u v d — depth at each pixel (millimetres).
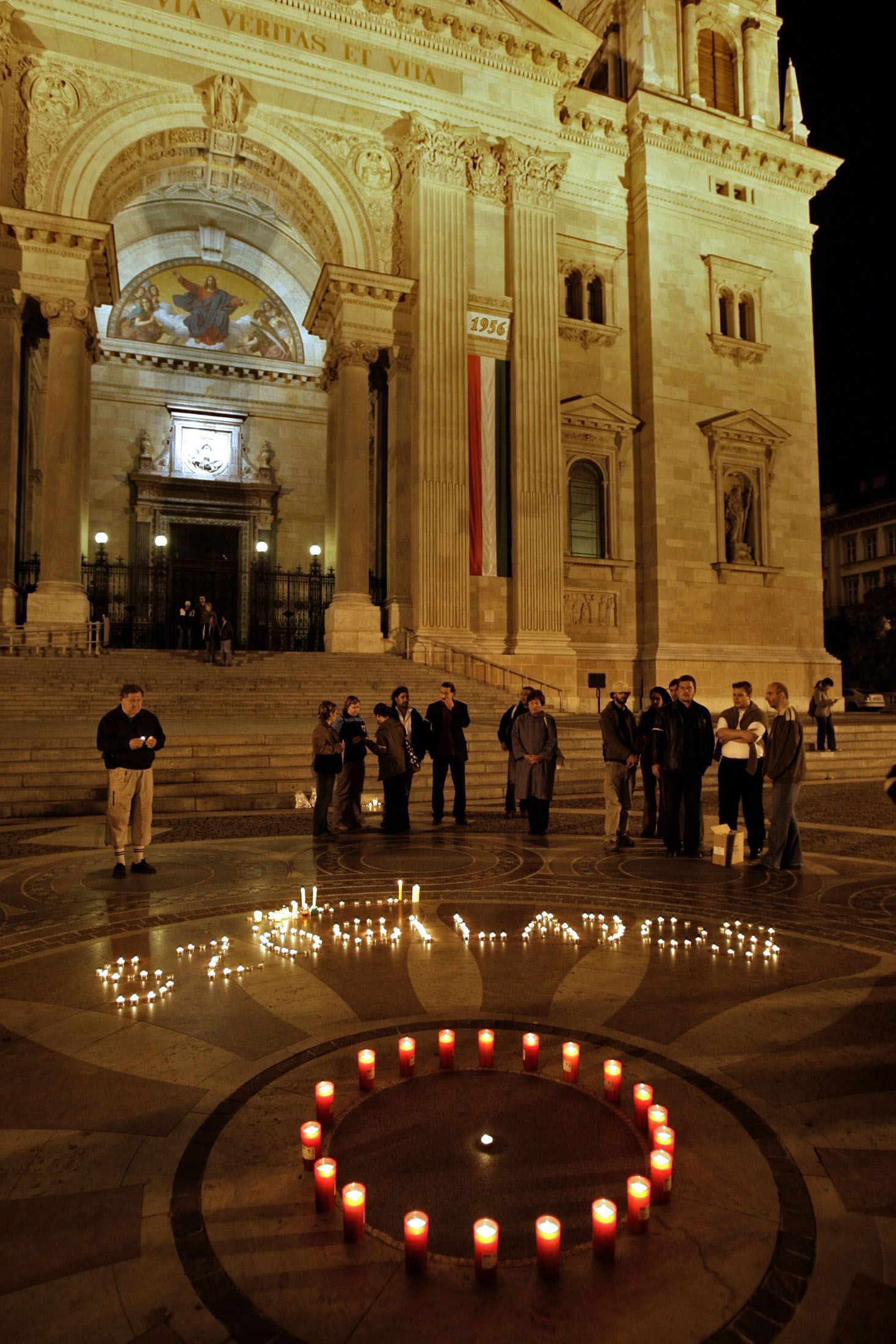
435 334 25047
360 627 24625
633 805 13523
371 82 25141
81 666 19484
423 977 5516
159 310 34938
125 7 22984
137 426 34344
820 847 10008
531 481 25609
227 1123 3668
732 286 29547
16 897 7531
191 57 23609
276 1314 2551
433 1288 2639
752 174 29969
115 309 34281
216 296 35688
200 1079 4086
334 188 25422
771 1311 2564
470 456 25281
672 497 27766
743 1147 3461
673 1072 4152
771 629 28984
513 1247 2820
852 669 50938
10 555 22375
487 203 26297
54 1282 2695
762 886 8016
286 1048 4445
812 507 30188
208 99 23922
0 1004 5074
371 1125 3609
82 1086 4023
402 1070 4047
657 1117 3191
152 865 8844
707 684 27500
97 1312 2568
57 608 21781
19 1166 3342
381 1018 4840
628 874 8547
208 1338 2467
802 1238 2898
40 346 27516
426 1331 2480
